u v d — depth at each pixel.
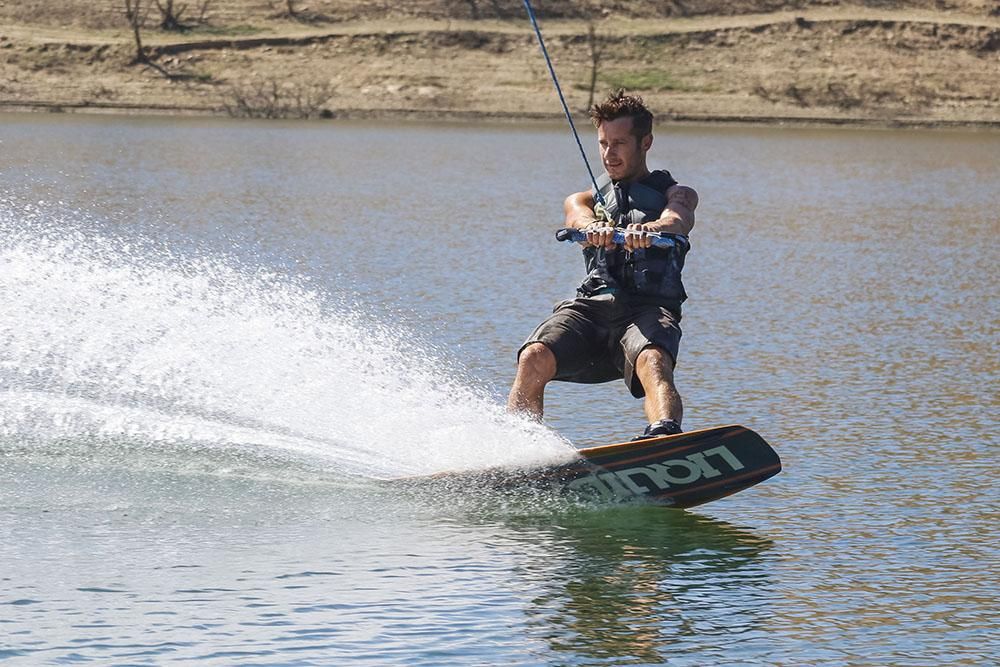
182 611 19.08
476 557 21.67
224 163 123.94
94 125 185.50
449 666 17.56
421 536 22.64
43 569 20.52
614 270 24.78
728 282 57.78
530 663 17.72
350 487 24.97
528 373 24.67
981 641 18.89
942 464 28.80
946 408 34.38
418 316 45.41
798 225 85.00
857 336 44.94
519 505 24.44
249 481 25.14
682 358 40.47
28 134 159.62
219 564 20.97
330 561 21.25
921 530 24.02
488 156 147.75
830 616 19.69
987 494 26.48
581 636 18.66
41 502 23.67
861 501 25.83
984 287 58.09
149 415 28.80
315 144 159.62
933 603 20.34
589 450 24.14
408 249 64.50
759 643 18.62
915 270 63.41
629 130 24.55
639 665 17.78
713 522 24.16
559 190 106.19
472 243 67.94
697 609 19.81
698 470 24.08
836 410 33.88
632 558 21.89
